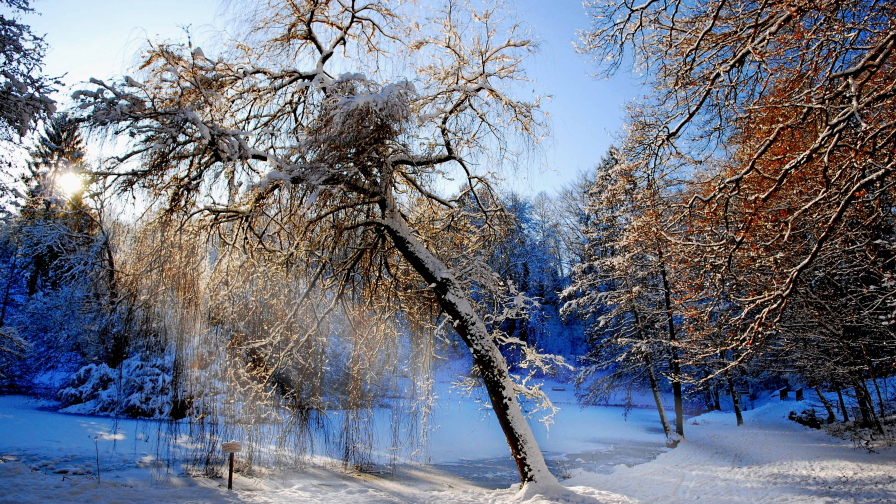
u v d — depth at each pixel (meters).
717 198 6.15
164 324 9.88
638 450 17.69
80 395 17.73
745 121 6.73
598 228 20.44
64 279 16.50
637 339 20.03
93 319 15.34
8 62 8.71
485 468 13.74
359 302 10.99
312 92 10.00
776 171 7.48
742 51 5.34
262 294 10.05
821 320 11.51
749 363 17.86
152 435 13.32
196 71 8.64
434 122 10.05
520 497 8.27
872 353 12.83
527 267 33.31
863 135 5.49
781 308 5.76
